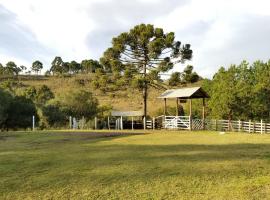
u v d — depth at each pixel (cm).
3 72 11544
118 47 4284
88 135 2736
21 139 2419
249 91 3569
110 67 4503
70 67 12381
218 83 3816
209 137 2542
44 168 1246
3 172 1180
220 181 1021
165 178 1065
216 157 1470
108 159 1427
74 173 1152
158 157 1474
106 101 7550
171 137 2544
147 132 3178
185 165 1275
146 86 4291
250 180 1028
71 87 9350
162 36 4281
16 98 4675
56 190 945
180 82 4394
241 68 3722
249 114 3675
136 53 4391
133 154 1570
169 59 4312
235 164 1291
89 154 1588
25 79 10769
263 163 1311
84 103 4831
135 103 7306
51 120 4422
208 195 878
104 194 902
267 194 876
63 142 2203
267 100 3600
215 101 3688
